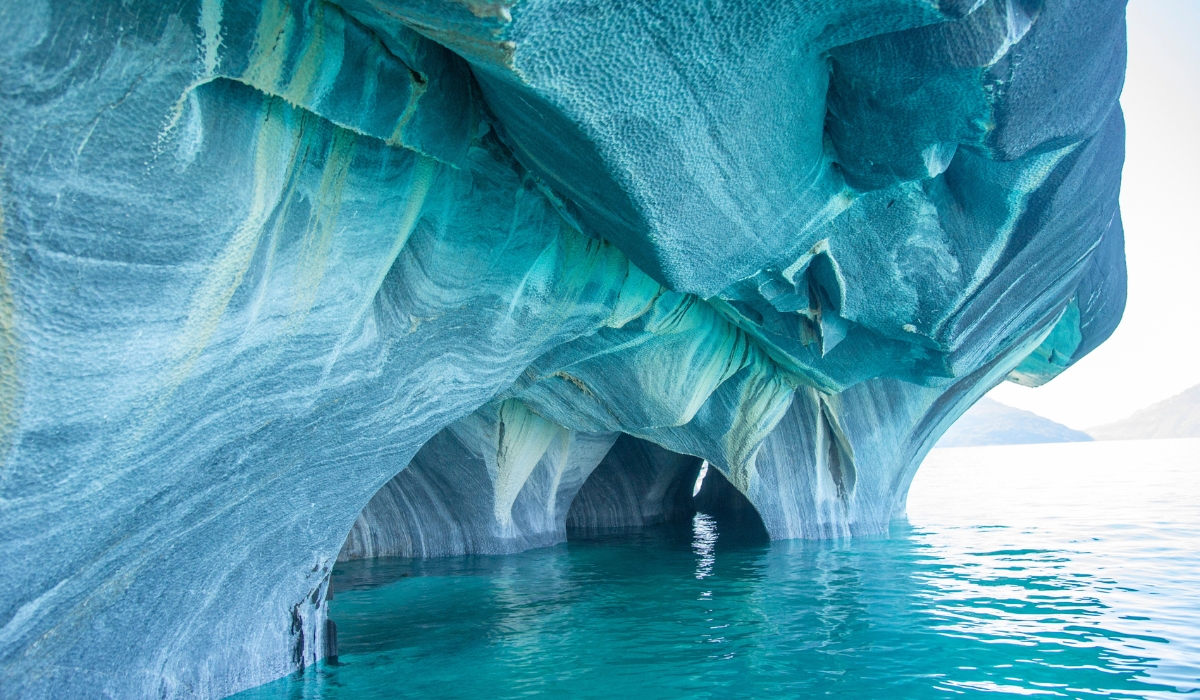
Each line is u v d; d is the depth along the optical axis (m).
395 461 4.93
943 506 16.48
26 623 2.61
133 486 2.73
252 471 3.53
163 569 3.25
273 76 2.52
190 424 2.88
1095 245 6.55
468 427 9.52
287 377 3.39
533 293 5.32
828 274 5.56
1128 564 7.86
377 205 3.52
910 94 3.57
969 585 6.89
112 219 2.16
